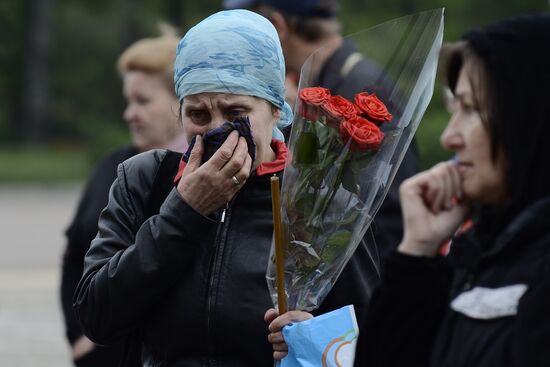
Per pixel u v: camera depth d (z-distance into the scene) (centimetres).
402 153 719
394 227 926
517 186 612
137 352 766
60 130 11806
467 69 636
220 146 710
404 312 642
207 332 727
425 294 641
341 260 719
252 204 741
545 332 561
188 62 719
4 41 11462
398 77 722
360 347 653
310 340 695
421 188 662
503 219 620
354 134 695
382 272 653
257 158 730
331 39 1130
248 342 727
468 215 657
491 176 627
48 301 2620
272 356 732
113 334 739
